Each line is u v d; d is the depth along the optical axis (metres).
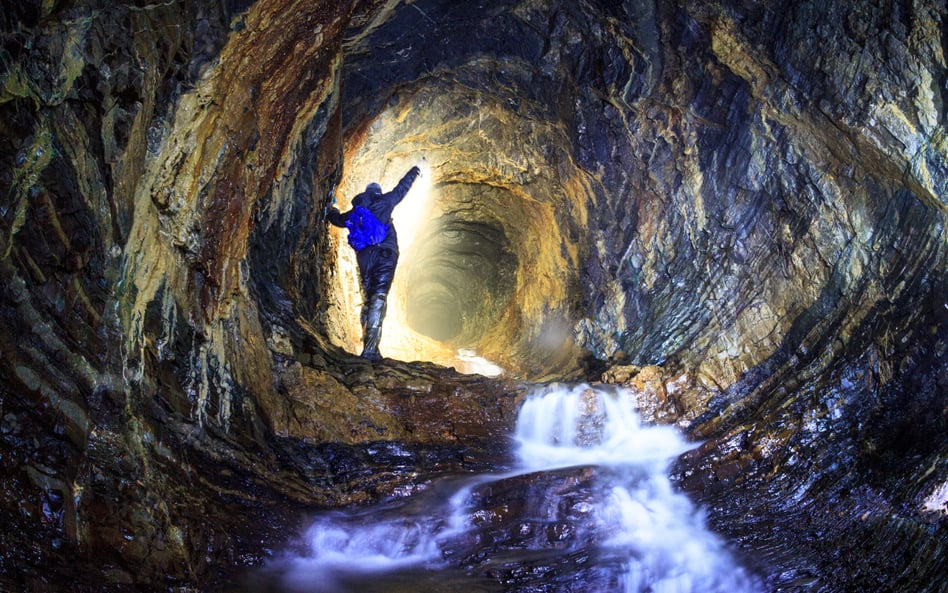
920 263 6.54
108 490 4.22
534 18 8.79
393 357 11.28
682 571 5.15
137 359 4.88
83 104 4.31
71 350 4.27
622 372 8.34
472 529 5.67
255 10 5.50
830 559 5.11
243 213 6.35
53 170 4.13
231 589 4.51
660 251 9.33
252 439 6.15
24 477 3.77
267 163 6.96
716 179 8.48
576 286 10.97
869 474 5.82
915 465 5.59
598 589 4.97
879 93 6.46
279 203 7.96
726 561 5.27
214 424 5.79
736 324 7.92
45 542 3.71
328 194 9.37
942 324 6.23
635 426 7.62
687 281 8.84
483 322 14.36
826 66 6.83
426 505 6.01
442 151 11.17
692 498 6.28
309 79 7.22
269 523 5.35
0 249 3.81
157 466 4.80
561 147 10.34
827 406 6.62
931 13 5.86
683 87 8.37
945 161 6.14
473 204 12.71
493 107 10.27
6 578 3.39
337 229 10.56
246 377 6.46
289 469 6.21
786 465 6.36
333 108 8.44
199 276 5.75
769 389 7.23
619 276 9.91
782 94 7.38
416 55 9.32
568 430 7.63
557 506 5.94
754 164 8.00
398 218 12.45
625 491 6.18
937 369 6.16
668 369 8.10
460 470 6.78
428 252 14.44
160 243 5.20
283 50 6.31
